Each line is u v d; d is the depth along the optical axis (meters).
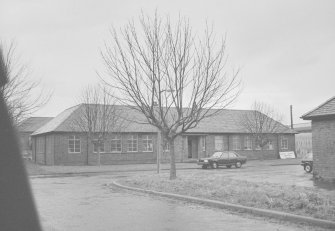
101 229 10.04
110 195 17.23
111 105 42.97
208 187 16.62
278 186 16.17
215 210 12.73
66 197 16.55
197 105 21.11
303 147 61.34
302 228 9.80
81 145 44.09
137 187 19.12
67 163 43.34
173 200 15.27
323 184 19.81
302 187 15.84
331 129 21.34
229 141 51.06
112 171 35.06
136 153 46.53
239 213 12.06
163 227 10.19
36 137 53.00
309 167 29.75
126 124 45.59
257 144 50.16
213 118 51.75
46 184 22.77
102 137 41.38
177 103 20.89
